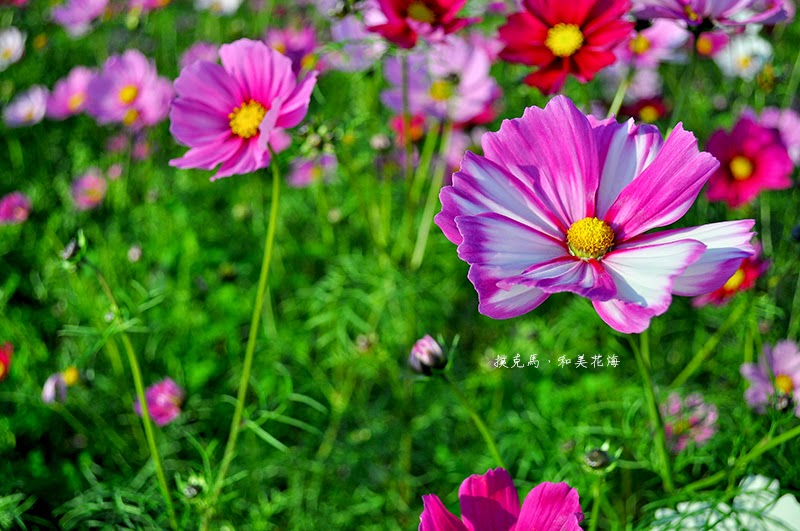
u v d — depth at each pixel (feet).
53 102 4.07
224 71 2.30
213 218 3.70
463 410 2.95
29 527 2.78
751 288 2.65
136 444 2.98
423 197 3.28
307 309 3.32
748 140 2.71
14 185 4.20
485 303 1.98
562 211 2.06
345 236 3.39
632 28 2.31
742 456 2.35
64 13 4.31
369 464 2.89
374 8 2.74
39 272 3.52
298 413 3.01
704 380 3.00
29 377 3.00
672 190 2.02
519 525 2.03
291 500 2.81
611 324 1.97
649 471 2.69
